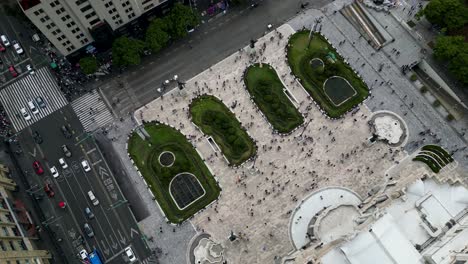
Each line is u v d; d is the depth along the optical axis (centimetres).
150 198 12081
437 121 12744
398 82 13262
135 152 12556
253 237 11525
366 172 12112
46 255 11419
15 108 13300
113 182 12300
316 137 12556
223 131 12588
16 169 12575
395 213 9338
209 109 12988
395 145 12419
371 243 8594
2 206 11062
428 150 12044
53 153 12712
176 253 11500
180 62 13700
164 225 11788
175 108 13062
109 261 11494
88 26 12588
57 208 12112
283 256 11250
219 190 12050
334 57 13475
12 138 12912
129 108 13150
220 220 11762
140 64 13700
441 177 9894
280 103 12900
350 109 12862
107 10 12456
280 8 14338
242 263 11288
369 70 13412
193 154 12462
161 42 13125
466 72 12369
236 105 13000
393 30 14012
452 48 12644
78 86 13462
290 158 12338
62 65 13725
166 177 12094
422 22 14075
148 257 11500
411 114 12825
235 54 13738
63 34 12344
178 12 13275
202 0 14388
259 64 13500
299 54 13650
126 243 11662
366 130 12638
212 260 11338
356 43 13825
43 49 13975
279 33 13938
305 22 14162
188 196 12012
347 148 12419
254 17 14262
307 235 11106
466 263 7506
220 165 12325
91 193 12094
